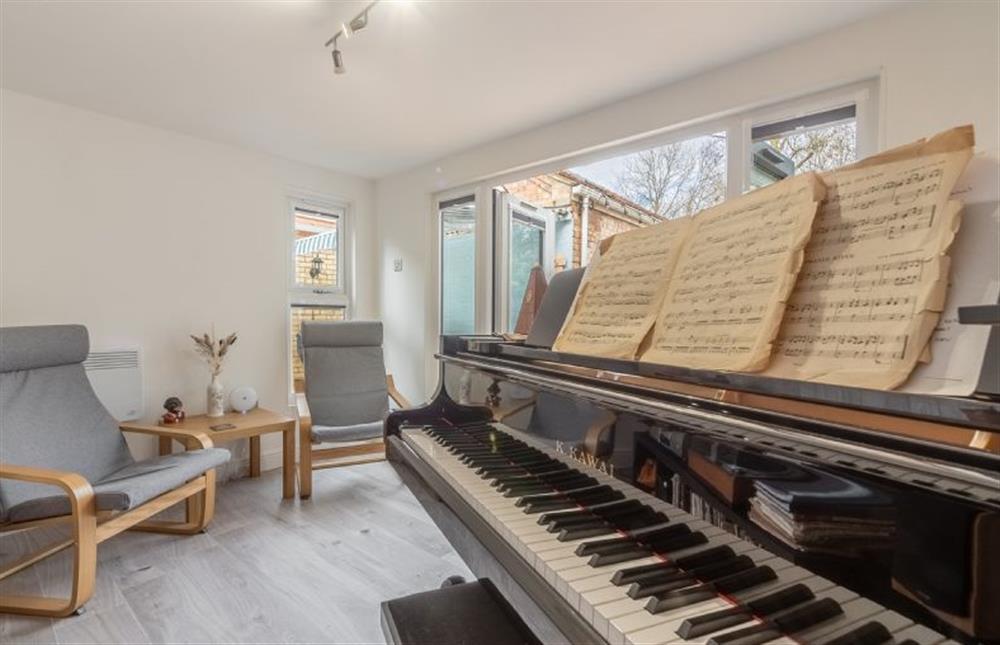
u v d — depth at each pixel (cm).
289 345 382
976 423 54
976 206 64
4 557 225
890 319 67
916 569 51
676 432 77
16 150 257
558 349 133
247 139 333
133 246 300
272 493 306
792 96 216
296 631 169
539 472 113
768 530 63
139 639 164
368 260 434
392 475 341
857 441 60
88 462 226
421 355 398
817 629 57
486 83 250
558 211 356
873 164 76
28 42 210
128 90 257
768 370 78
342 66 206
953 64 176
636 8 188
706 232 104
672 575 70
